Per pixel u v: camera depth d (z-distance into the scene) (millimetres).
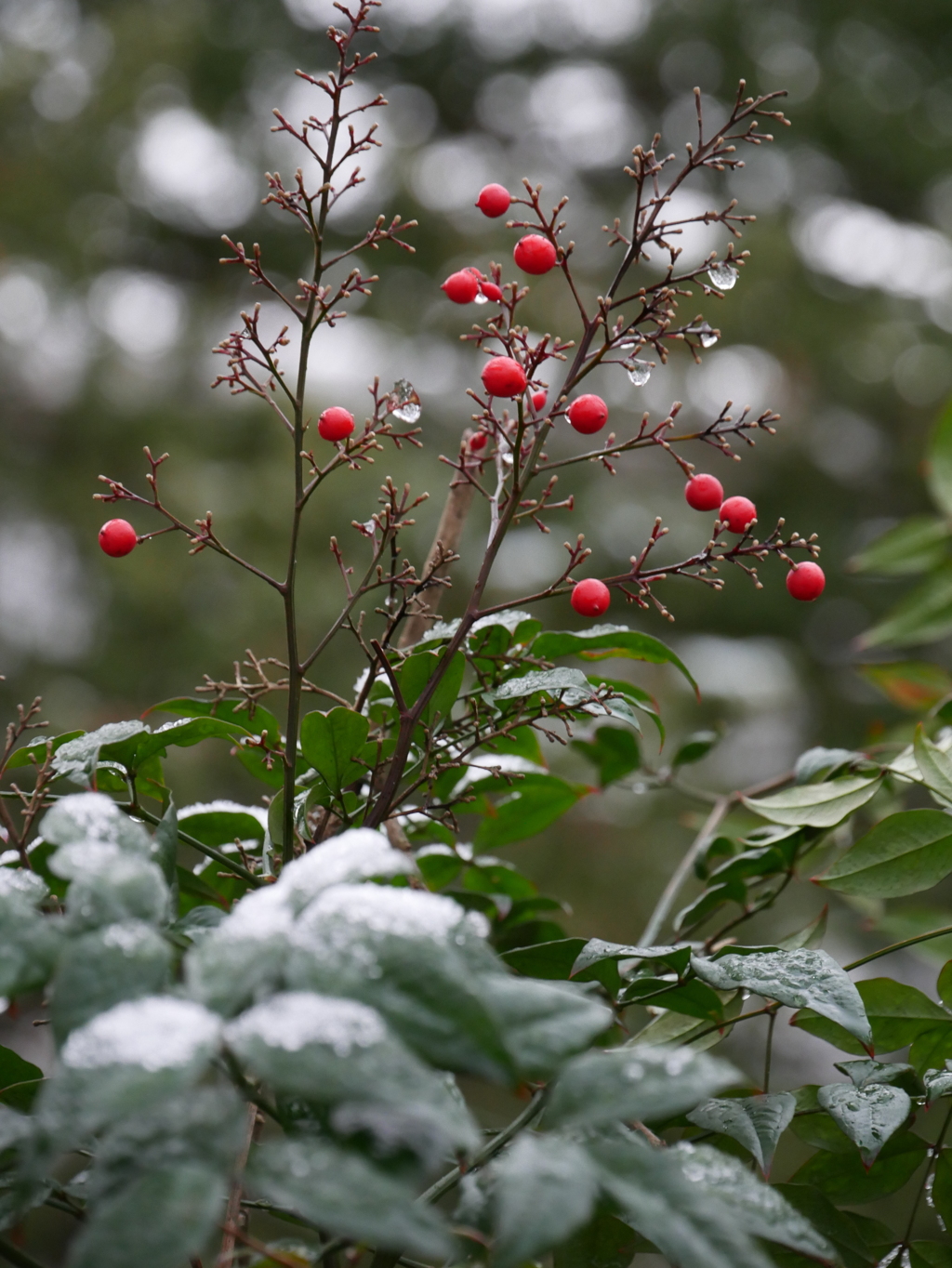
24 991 716
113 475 3090
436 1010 705
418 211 3639
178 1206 682
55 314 3254
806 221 4145
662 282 826
